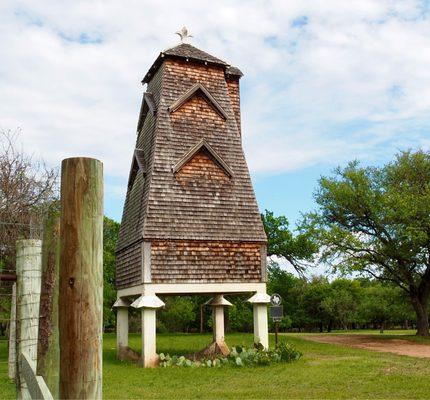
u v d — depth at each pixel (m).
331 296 65.19
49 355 4.34
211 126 21.50
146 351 17.97
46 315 4.43
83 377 3.52
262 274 20.23
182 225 19.39
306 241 39.56
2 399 10.31
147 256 18.59
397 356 20.61
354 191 31.61
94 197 3.71
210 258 19.53
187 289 18.88
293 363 17.91
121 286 21.64
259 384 13.48
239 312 46.03
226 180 20.81
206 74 22.25
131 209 21.66
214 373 15.98
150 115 22.05
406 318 64.06
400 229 29.84
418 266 32.78
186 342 28.53
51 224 4.55
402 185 31.62
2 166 21.39
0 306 19.83
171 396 11.73
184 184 19.98
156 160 19.92
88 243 3.64
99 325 3.64
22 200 20.86
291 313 66.94
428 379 13.62
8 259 17.84
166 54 21.44
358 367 16.48
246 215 20.64
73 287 3.58
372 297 62.31
